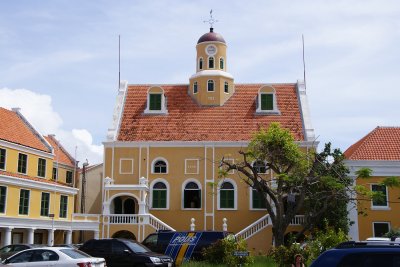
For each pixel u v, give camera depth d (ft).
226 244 88.63
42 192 138.62
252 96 169.17
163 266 83.46
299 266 67.56
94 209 178.81
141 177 152.25
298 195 119.65
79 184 180.55
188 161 155.22
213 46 173.68
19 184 130.82
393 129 149.69
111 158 156.35
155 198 153.99
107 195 147.95
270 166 117.08
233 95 169.78
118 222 144.87
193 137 157.38
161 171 155.53
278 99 166.91
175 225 151.94
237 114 163.63
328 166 119.44
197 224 151.64
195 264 87.66
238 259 86.74
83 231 160.97
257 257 99.19
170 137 157.89
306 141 151.74
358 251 35.81
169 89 172.76
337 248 37.06
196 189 153.89
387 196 137.59
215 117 163.02
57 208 142.92
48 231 143.95
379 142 145.18
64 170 174.19
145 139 157.79
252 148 120.78
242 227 150.20
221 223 151.12
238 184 152.66
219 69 172.45
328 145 126.93
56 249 69.31
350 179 123.34
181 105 167.43
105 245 85.25
